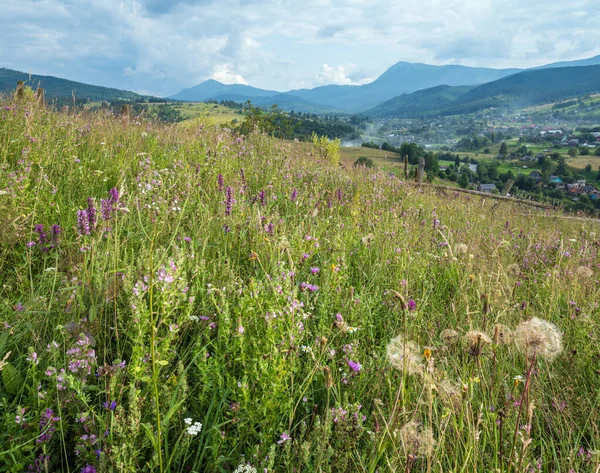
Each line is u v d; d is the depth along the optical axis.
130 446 2.00
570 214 12.48
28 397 2.34
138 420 2.07
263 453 2.16
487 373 2.81
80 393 2.12
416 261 4.83
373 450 2.12
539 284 4.70
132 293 2.37
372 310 3.82
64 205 4.57
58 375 2.21
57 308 2.91
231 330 2.75
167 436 2.32
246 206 5.31
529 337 1.90
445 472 2.20
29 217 3.94
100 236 3.31
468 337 2.28
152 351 2.02
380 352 3.17
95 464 2.03
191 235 4.48
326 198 7.20
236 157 8.50
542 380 2.96
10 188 4.11
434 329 3.54
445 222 7.66
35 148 5.53
